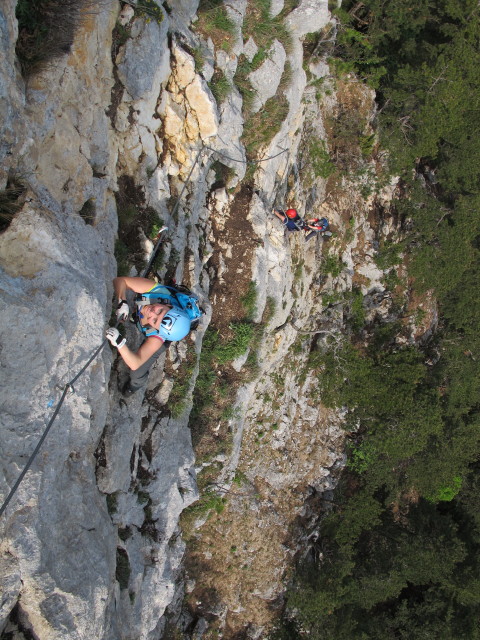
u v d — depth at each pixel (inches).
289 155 510.6
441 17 786.8
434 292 823.1
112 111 267.6
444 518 869.8
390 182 727.1
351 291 696.4
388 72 747.4
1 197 183.8
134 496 313.1
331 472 701.3
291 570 629.9
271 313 473.7
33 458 172.9
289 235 489.7
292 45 459.8
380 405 709.9
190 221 350.3
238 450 494.3
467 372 852.0
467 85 706.8
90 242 226.8
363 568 736.3
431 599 819.4
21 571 179.5
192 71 328.2
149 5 284.8
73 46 218.7
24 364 185.6
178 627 505.4
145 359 212.4
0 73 170.7
